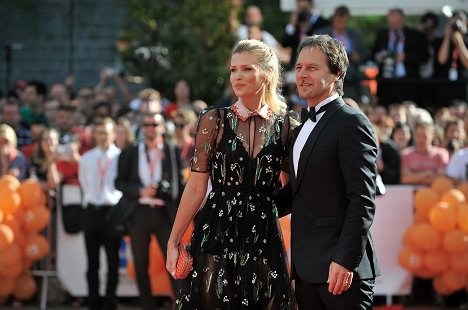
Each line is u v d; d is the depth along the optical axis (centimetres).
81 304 2080
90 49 3938
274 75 1092
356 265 1011
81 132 2261
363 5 2652
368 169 1026
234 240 1069
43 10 3947
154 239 1980
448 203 1914
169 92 3372
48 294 2084
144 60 3353
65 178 2061
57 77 3928
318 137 1051
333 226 1042
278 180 1114
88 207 1972
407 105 2364
